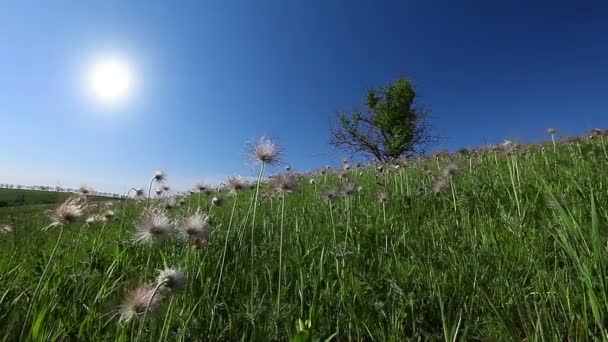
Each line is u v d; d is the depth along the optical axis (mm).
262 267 437
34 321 291
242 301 347
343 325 323
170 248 512
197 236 384
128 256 498
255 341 297
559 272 338
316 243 513
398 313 315
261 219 711
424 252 450
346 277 380
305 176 1582
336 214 700
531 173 810
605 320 249
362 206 755
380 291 359
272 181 499
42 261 467
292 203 885
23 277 437
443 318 272
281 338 306
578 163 836
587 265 290
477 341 298
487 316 300
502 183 720
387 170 1147
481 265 390
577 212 433
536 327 261
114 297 367
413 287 364
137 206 987
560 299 302
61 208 366
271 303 342
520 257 394
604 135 1186
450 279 374
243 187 508
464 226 516
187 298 354
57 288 382
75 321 314
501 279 350
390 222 598
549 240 423
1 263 484
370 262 449
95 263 457
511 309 311
